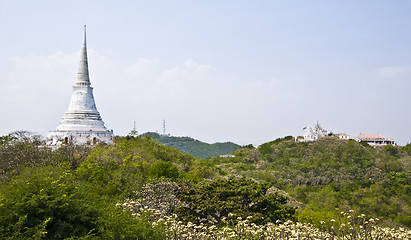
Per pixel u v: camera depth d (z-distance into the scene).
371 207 92.62
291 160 143.38
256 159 153.62
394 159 135.75
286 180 117.94
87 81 115.19
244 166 135.75
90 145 93.81
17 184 25.75
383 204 94.50
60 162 66.25
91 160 68.94
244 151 180.12
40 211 23.42
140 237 25.14
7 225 22.97
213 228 29.14
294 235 24.67
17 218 23.22
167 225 28.44
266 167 136.88
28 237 22.31
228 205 46.44
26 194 24.17
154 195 51.03
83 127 108.50
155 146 100.06
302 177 120.06
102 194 52.09
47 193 24.75
